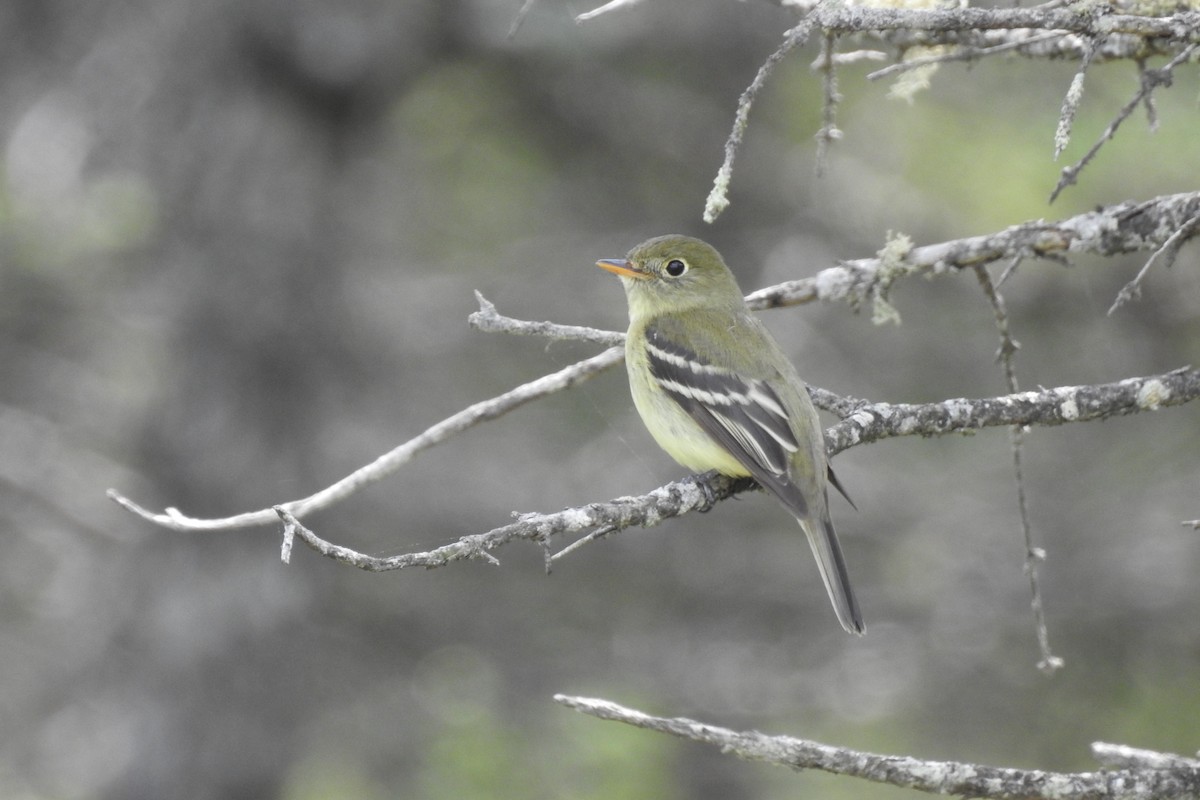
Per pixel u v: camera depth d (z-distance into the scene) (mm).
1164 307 15016
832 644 17250
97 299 16844
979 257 7398
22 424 17062
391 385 16969
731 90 15883
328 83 14938
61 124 15820
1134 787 5434
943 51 7945
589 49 15055
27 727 17219
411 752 16453
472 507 16828
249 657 15531
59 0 15273
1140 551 16391
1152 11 6980
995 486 17188
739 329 8836
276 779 15906
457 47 15141
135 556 15930
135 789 15688
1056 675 16422
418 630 17062
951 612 16828
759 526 17609
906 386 16500
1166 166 14320
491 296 16938
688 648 17250
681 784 16359
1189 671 15977
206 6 14820
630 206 16969
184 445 15383
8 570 17875
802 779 16547
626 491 16891
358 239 16297
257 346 15250
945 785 5375
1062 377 15812
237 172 15055
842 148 16312
